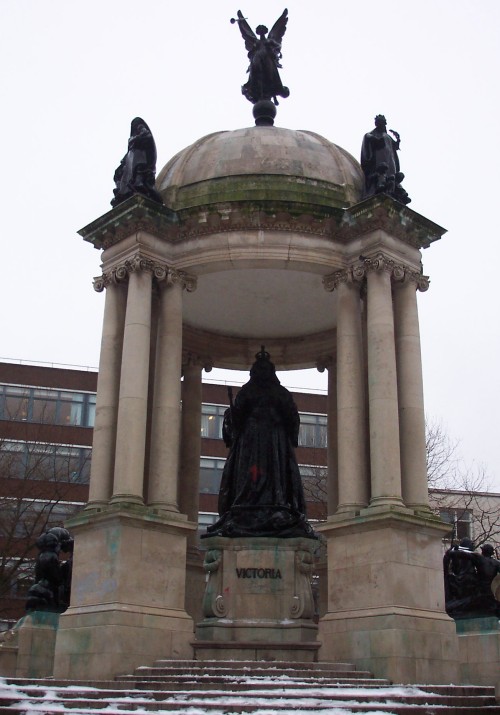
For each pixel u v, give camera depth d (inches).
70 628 924.6
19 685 839.1
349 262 1049.5
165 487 979.3
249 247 1042.1
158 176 1172.5
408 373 1008.9
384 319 995.9
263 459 1096.8
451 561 1141.7
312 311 1263.5
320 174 1103.6
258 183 1074.7
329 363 1309.1
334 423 1273.4
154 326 1085.1
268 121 1261.1
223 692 719.7
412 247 1062.4
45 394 2962.6
